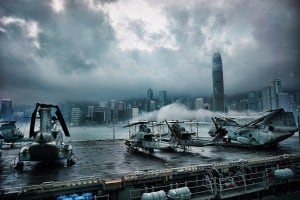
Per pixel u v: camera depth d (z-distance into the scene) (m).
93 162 24.48
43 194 14.25
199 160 25.20
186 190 16.42
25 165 23.47
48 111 22.05
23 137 42.25
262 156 27.91
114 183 16.00
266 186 19.70
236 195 18.00
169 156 28.83
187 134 32.09
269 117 34.91
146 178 17.17
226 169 20.64
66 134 23.39
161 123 36.34
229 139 40.31
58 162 25.17
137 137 34.03
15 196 13.52
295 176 21.69
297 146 38.41
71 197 14.94
